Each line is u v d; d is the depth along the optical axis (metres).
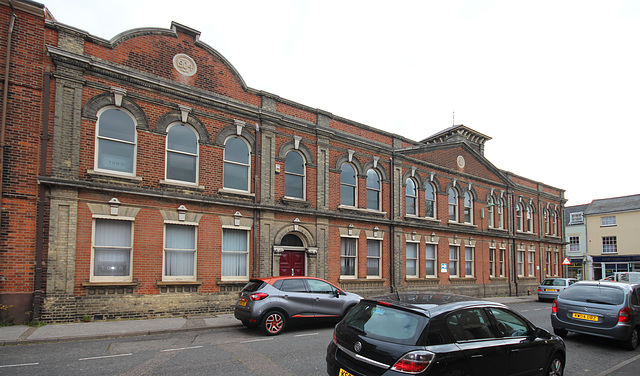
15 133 11.05
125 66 12.92
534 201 31.19
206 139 14.42
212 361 7.89
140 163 12.92
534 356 6.19
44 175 11.25
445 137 26.94
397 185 20.61
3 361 7.65
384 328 5.32
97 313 11.72
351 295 12.27
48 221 11.29
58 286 11.19
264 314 10.59
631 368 8.19
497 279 26.27
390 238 19.97
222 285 14.17
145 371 7.16
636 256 40.88
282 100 16.66
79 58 11.91
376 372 4.94
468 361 5.14
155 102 13.41
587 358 9.20
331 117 18.25
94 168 12.14
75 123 11.85
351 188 18.97
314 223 17.00
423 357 4.75
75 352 8.43
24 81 11.30
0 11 11.19
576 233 46.41
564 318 10.92
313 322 11.45
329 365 5.72
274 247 15.51
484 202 26.08
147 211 12.91
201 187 14.02
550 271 32.19
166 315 12.88
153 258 12.88
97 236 12.11
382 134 20.50
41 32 11.65
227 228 14.66
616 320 9.99
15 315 10.65
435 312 5.26
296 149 16.95
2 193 10.74
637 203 41.97
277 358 8.21
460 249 23.83
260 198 15.48
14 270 10.74
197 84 14.45
